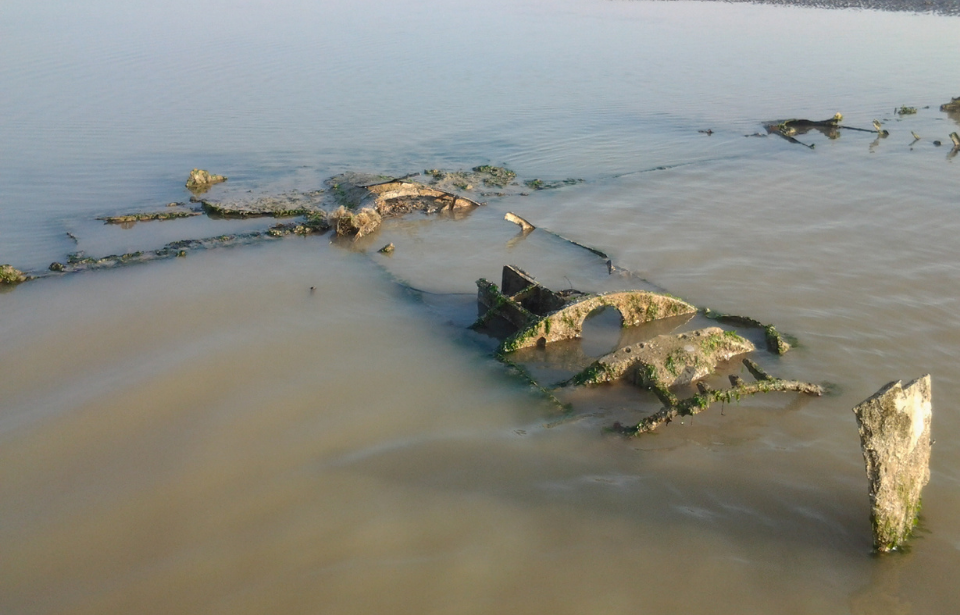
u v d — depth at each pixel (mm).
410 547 7449
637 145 23016
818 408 9695
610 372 10336
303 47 37562
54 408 9898
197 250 15570
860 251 14727
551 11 51875
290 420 9609
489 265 14844
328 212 17703
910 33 40625
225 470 8648
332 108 27172
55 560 7418
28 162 21016
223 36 40438
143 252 15258
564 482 8406
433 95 28953
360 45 38219
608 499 8117
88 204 18203
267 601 6844
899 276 13523
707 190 18812
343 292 13609
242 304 13055
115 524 7855
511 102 27984
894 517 7176
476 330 12172
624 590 6930
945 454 8703
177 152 22312
